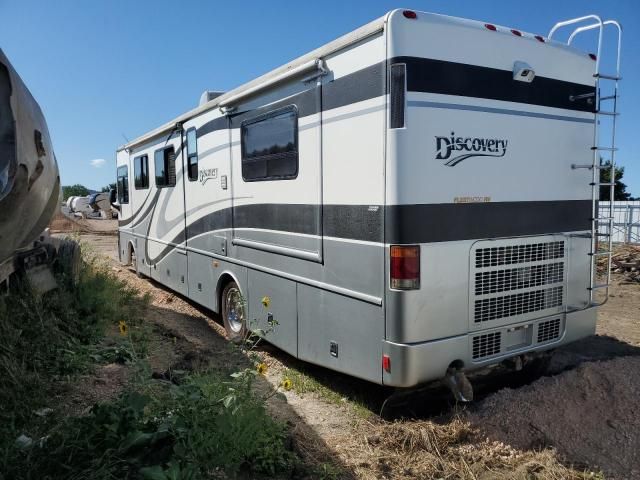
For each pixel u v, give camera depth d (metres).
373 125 3.67
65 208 33.38
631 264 10.82
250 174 5.26
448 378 3.82
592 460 3.36
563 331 4.47
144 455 2.70
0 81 2.78
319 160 4.21
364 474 3.20
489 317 3.97
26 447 2.64
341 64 3.94
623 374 4.14
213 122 6.02
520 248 4.12
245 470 3.01
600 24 4.41
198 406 2.95
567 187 4.42
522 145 4.10
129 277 10.05
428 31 3.59
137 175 9.31
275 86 4.75
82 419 2.79
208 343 5.87
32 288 4.94
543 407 3.86
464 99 3.75
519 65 3.97
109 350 4.73
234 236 5.69
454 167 3.72
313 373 4.95
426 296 3.62
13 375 3.49
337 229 4.05
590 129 4.55
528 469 3.26
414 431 3.63
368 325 3.80
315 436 3.67
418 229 3.57
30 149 3.03
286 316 4.79
